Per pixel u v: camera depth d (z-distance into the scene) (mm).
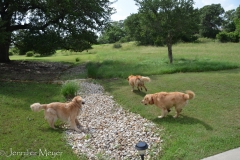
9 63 21688
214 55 22484
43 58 30219
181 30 18031
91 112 8320
